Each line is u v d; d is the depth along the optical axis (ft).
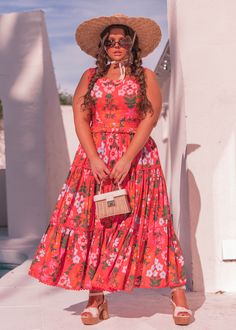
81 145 11.89
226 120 14.98
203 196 14.99
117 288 11.34
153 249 11.71
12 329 11.93
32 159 34.53
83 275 11.65
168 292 15.19
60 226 11.82
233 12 14.99
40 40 34.53
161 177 12.05
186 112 15.06
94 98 11.96
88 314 11.97
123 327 11.79
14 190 34.76
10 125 34.65
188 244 15.46
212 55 15.03
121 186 11.72
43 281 11.73
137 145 11.53
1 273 26.84
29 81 34.55
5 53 34.68
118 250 11.49
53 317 12.84
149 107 11.79
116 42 12.04
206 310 13.09
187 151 15.03
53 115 40.01
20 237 34.63
